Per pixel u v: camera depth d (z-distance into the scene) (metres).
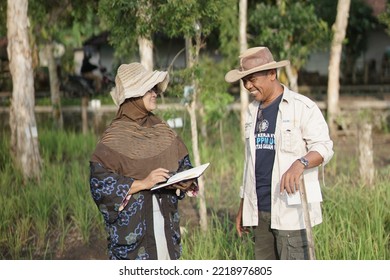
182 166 4.39
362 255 5.62
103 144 4.17
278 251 4.75
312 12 14.12
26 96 10.30
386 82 27.23
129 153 4.16
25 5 10.27
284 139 4.55
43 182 9.37
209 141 13.20
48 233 7.79
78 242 7.48
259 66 4.56
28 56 10.34
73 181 9.24
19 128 10.27
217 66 12.05
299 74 26.78
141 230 4.14
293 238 4.63
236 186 9.28
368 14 24.72
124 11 7.44
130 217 4.13
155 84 4.18
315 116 4.57
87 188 8.90
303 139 4.59
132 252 4.16
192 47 7.48
